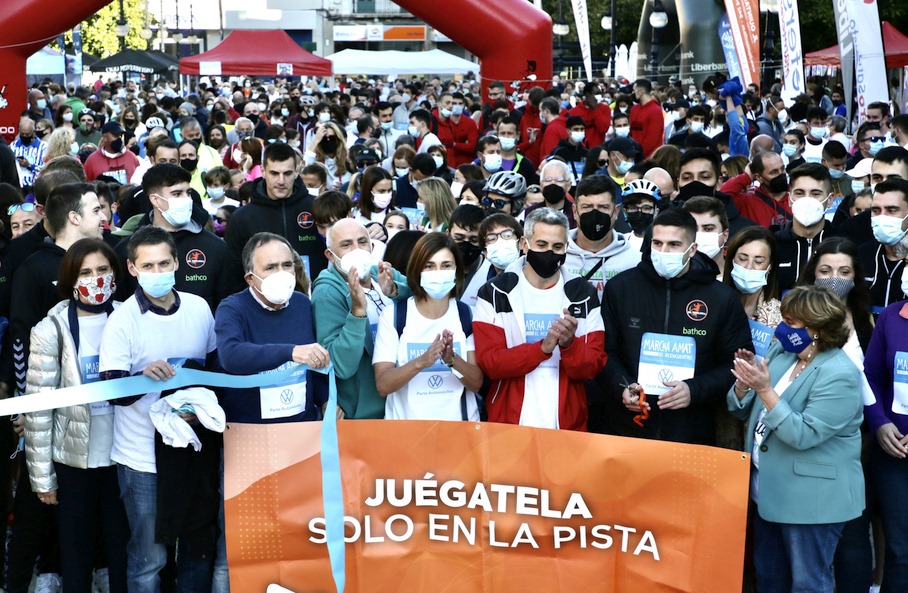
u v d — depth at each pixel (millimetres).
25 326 5156
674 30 36656
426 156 9086
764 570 4555
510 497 4395
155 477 4543
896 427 4750
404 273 5289
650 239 4844
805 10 32719
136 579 4641
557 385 4711
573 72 54000
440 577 4453
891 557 4770
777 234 6316
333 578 4434
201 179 10148
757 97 16797
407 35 81000
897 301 5148
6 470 5254
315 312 4824
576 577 4383
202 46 77875
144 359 4539
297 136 14773
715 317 4691
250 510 4461
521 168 10352
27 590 5188
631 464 4293
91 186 5328
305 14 78562
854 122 14867
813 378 4336
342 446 4438
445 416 4680
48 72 29500
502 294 4727
